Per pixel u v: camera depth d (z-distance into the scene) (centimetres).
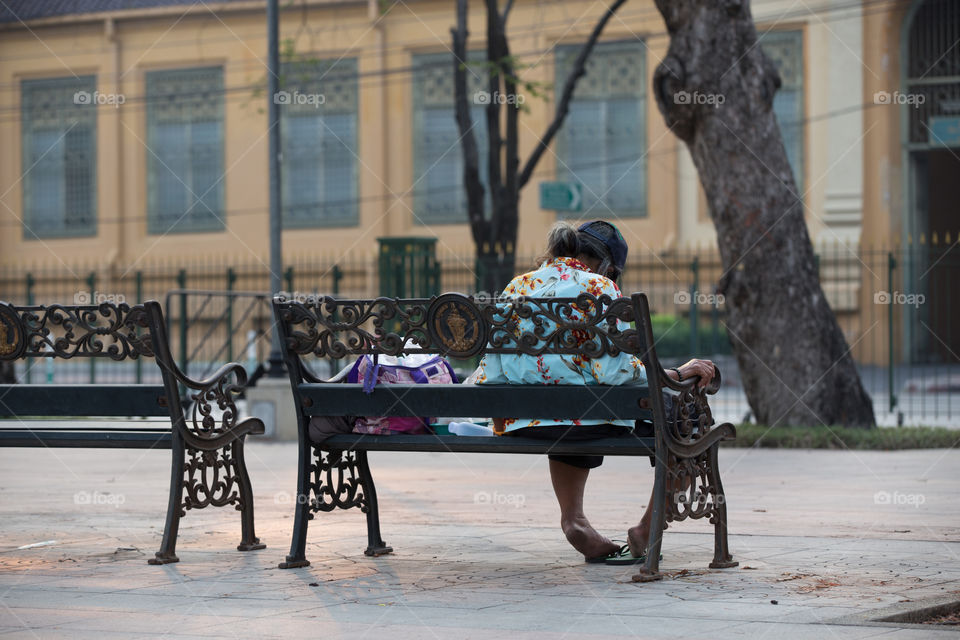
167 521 599
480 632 433
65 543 674
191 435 603
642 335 511
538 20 3516
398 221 3691
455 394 555
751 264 1441
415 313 556
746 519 757
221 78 3866
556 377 546
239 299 3759
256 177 3825
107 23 3938
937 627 437
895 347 3228
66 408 622
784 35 3344
